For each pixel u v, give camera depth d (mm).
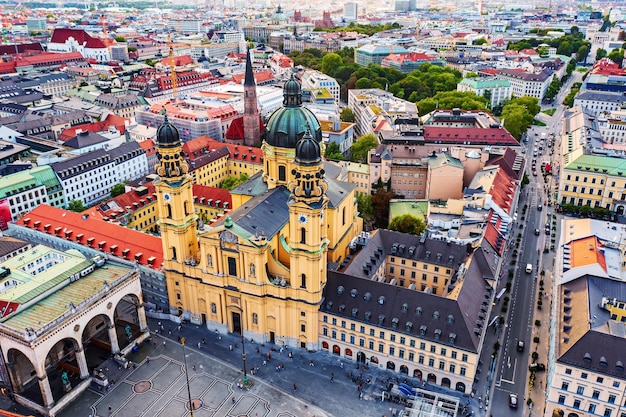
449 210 187625
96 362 135875
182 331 148625
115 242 165375
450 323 124062
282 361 136750
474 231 166000
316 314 135250
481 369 132750
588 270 136875
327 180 161000
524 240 198500
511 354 137750
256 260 132750
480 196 187375
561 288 138750
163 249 148125
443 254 156125
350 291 134500
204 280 143125
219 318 146375
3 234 191500
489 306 136375
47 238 175500
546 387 126312
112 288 131875
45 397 118812
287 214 147750
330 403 123125
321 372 133000
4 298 125312
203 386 128250
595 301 126750
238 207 153125
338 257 160500
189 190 144500
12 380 123438
